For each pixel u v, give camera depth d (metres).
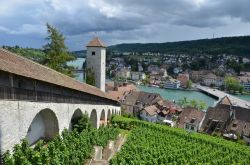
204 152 56.09
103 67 87.31
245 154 59.62
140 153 45.22
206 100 170.62
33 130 35.75
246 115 88.69
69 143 37.00
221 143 64.06
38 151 30.64
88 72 85.88
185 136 66.75
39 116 36.81
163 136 62.31
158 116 109.56
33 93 30.59
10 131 26.39
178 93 197.88
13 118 26.84
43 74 34.28
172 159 45.88
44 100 33.12
